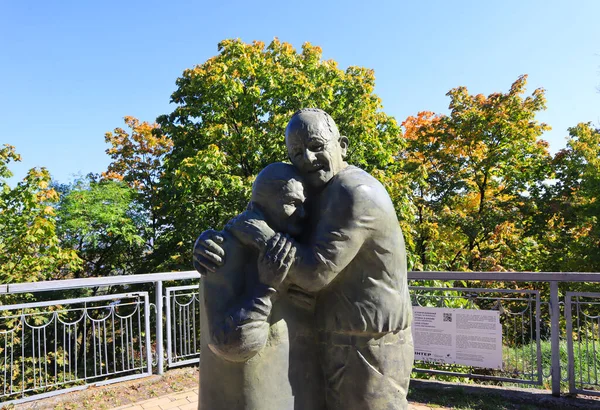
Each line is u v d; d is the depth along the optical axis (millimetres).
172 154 11062
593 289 9672
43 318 6902
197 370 4977
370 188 1489
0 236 8672
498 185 14680
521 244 11953
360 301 1517
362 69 11609
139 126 14727
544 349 5320
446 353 4348
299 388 1571
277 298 1540
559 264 12125
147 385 4543
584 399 3885
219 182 9070
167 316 4891
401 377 1581
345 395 1560
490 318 4184
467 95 13906
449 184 13672
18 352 7133
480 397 4129
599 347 4035
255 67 10508
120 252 13211
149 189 14578
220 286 1503
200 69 10328
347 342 1547
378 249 1509
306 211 1577
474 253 12297
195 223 9984
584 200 12219
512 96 13055
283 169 1563
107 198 12117
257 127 10398
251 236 1486
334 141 1604
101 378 7148
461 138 13844
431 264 10695
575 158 13336
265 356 1495
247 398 1470
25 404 3934
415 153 14508
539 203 13219
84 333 4379
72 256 8773
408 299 1624
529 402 3980
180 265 10078
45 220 8125
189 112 10602
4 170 9055
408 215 9344
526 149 13625
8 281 7898
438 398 4168
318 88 9781
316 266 1442
